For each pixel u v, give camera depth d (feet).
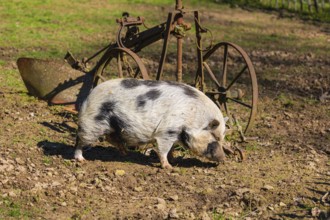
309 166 29.19
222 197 25.20
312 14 79.71
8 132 32.12
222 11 78.07
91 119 28.09
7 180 25.61
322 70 51.26
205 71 48.03
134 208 23.98
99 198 24.85
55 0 75.25
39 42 54.80
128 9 73.82
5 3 71.26
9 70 44.75
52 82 37.76
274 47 59.72
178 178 27.17
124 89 28.04
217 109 28.48
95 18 67.36
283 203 24.58
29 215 23.02
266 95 43.34
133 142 28.27
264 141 33.42
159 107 27.58
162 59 32.24
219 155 28.04
